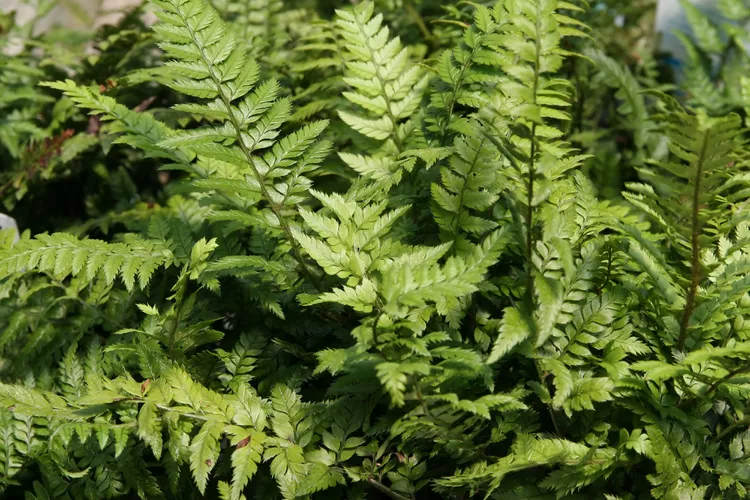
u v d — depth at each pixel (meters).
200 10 1.73
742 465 1.65
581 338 1.68
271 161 1.74
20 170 2.07
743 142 1.76
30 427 1.76
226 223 1.84
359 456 1.70
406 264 1.60
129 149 2.10
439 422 1.62
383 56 1.80
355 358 1.60
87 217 2.11
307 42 2.20
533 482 1.67
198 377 1.73
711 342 1.70
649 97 2.22
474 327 1.73
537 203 1.61
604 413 1.68
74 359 1.79
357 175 1.90
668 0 2.37
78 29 2.69
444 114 1.80
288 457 1.65
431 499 1.71
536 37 1.61
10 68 2.16
